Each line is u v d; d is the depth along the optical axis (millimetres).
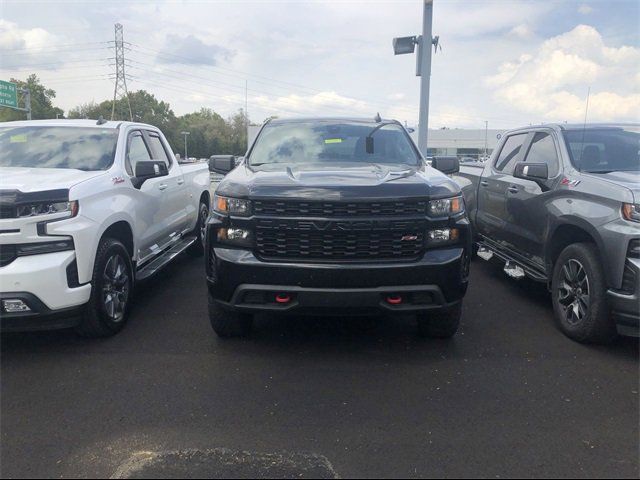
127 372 3996
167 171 5980
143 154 6387
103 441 3066
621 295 4098
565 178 5090
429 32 13484
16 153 5500
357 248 3953
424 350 4445
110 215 4730
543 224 5336
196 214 8109
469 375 3959
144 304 5754
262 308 4027
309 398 3594
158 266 5961
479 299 5988
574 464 2855
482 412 3406
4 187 4047
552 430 3193
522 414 3383
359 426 3236
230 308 4129
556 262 4973
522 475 2762
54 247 4129
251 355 4336
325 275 3900
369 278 3902
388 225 3943
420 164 5125
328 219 3916
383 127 5773
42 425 3244
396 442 3062
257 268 3969
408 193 3965
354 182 4039
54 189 4195
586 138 5473
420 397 3609
